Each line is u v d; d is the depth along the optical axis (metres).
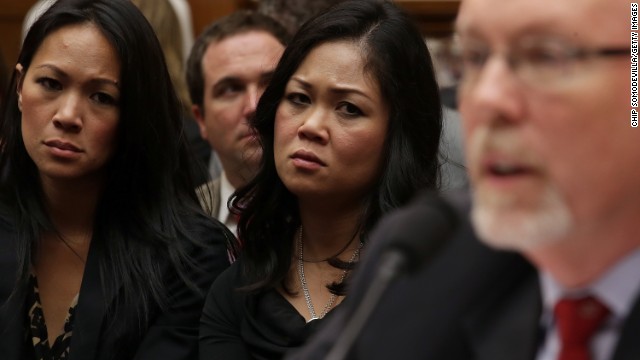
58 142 4.26
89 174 4.44
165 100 4.50
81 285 4.39
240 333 4.00
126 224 4.48
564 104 1.94
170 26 6.47
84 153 4.30
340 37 3.92
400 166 3.89
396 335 2.34
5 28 9.06
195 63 5.55
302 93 3.91
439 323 2.31
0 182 4.58
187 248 4.44
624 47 1.95
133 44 4.34
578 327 2.09
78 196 4.50
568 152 1.96
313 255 4.03
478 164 2.02
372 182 3.93
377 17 3.98
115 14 4.34
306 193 3.89
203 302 4.40
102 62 4.29
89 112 4.30
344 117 3.87
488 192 2.00
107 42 4.30
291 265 4.05
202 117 5.62
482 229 2.02
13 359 4.28
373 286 2.17
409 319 2.35
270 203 4.10
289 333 3.80
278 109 4.00
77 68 4.25
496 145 1.98
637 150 1.97
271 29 5.45
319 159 3.85
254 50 5.32
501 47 2.00
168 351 4.28
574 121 1.95
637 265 2.06
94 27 4.30
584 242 2.04
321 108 3.88
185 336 4.34
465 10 2.08
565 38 1.95
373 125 3.87
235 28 5.45
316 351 2.48
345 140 3.85
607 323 2.08
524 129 1.97
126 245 4.42
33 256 4.46
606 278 2.08
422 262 2.15
